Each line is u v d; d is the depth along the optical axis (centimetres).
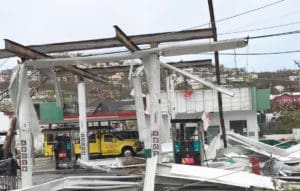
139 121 2183
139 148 3966
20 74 1845
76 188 1598
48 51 1991
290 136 5222
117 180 1650
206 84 2017
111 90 6744
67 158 3084
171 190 1489
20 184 1948
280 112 6975
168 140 2878
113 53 1928
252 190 1450
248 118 4472
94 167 2616
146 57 1902
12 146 2428
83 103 2812
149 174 1514
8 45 1681
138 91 2184
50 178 2445
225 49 1856
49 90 6097
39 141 4988
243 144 2500
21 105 1848
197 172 1541
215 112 4438
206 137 3197
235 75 6147
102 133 3978
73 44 1988
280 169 2052
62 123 4494
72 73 2556
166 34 1920
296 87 8619
